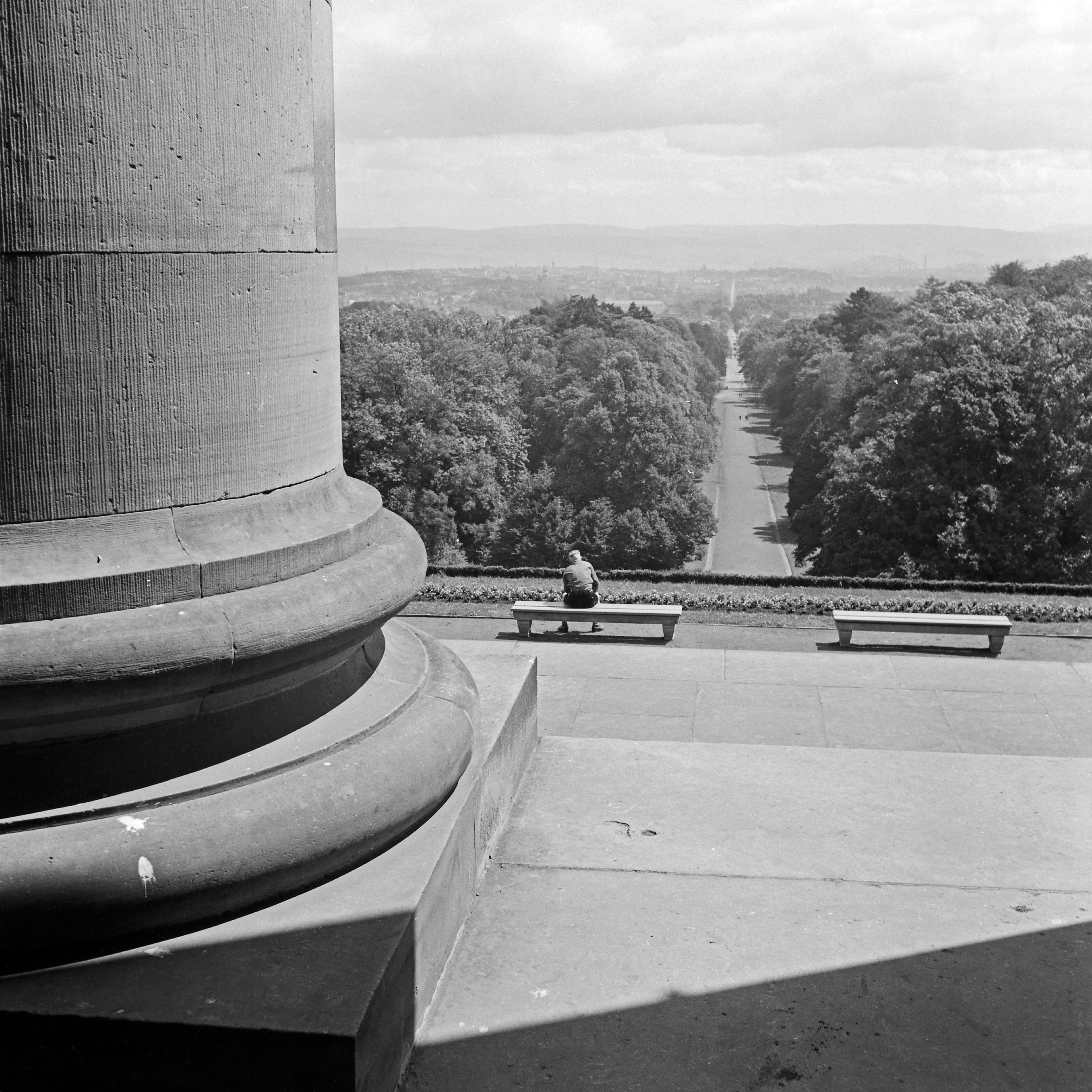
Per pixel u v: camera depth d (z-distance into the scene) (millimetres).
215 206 3834
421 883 3939
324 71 4449
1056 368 44656
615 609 16469
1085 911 4656
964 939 4434
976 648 16031
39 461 3580
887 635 17188
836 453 59969
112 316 3635
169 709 3762
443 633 17172
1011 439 43969
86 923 3426
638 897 4738
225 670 3752
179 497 3852
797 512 76875
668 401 68875
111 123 3555
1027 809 5637
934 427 44312
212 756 3898
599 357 96812
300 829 3766
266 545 4023
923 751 7512
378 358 59250
